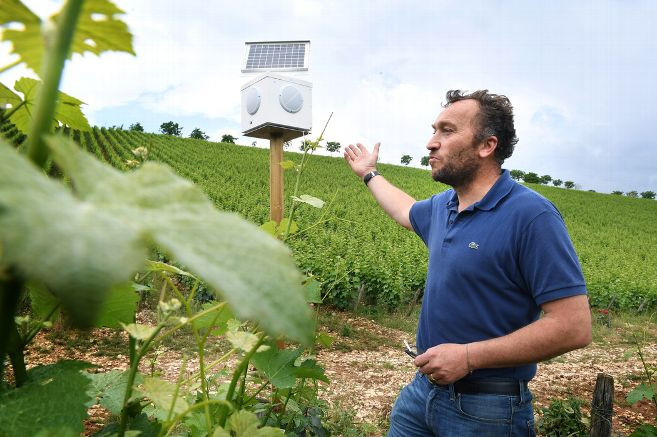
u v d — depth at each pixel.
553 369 8.34
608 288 16.86
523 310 1.91
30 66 0.45
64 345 6.41
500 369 1.88
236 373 0.92
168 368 5.51
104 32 0.42
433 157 2.12
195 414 1.30
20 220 0.22
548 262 1.77
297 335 0.27
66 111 0.72
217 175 36.28
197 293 8.38
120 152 36.91
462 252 1.97
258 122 3.10
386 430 5.02
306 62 3.15
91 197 0.29
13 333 0.67
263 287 0.28
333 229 22.72
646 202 59.69
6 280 0.33
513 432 1.88
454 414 1.92
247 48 3.32
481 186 2.09
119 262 0.23
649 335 11.83
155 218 0.29
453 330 1.97
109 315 0.89
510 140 2.09
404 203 2.60
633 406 6.38
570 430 4.80
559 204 50.78
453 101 2.21
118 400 0.92
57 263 0.21
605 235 38.91
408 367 7.78
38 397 0.58
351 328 10.02
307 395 2.13
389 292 12.50
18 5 0.38
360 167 2.77
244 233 0.32
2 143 0.28
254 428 0.85
